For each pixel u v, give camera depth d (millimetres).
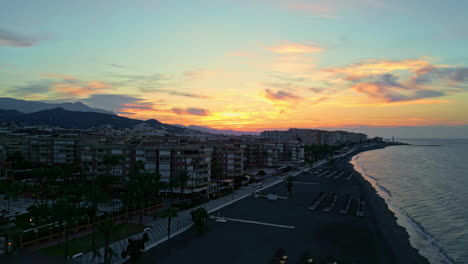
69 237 65562
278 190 137000
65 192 82688
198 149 119875
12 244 52844
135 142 133625
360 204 111312
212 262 56312
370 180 192625
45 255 47594
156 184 85688
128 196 76688
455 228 91188
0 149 160625
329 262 57531
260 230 76438
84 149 124125
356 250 64938
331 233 75750
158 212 89688
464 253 70812
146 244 64625
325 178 182250
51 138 171000
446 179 195000
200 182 111062
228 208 99438
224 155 153125
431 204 123812
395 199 134000
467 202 127625
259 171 172000
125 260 55344
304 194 127812
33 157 176625
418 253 68438
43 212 66500
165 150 108812
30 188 102062
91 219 73875
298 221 85500
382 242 72062
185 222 81188
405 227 90500
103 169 117562
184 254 59781
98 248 59438
